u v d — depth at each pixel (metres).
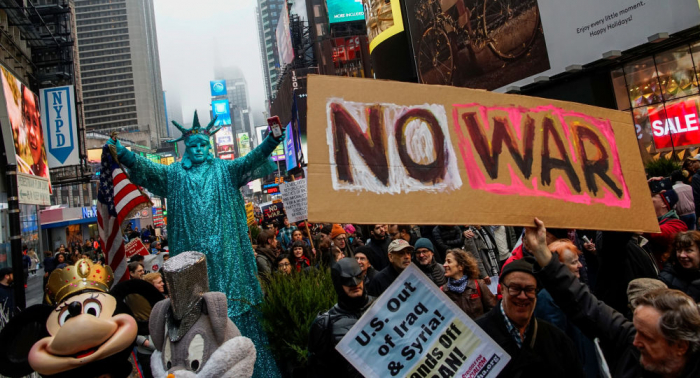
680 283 3.82
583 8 16.16
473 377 2.69
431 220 2.55
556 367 2.71
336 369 3.33
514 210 2.75
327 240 8.70
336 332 3.33
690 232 3.78
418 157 2.63
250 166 5.71
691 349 2.21
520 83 19.14
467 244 7.84
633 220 3.11
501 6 19.78
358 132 2.54
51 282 3.46
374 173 2.52
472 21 21.73
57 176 30.89
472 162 2.73
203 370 2.81
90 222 41.06
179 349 2.93
